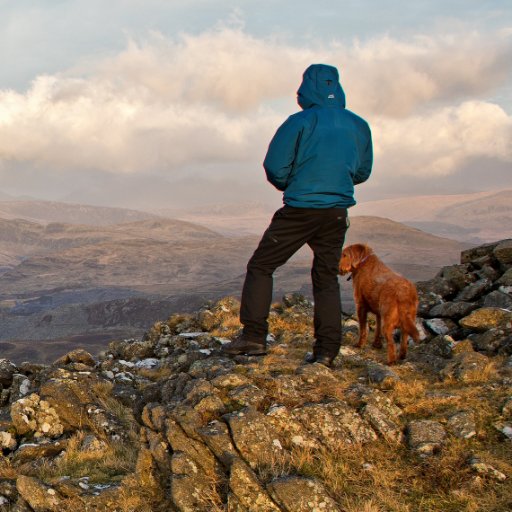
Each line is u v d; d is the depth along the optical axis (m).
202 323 9.30
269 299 7.27
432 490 6.09
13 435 7.11
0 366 8.15
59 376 7.42
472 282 9.26
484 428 6.46
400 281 7.54
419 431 6.44
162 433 6.46
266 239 7.11
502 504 5.95
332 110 7.00
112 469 6.60
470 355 7.27
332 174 6.93
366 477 6.19
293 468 6.21
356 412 6.61
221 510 6.05
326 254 7.16
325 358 7.27
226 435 6.32
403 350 7.64
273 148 6.91
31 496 6.34
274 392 6.74
